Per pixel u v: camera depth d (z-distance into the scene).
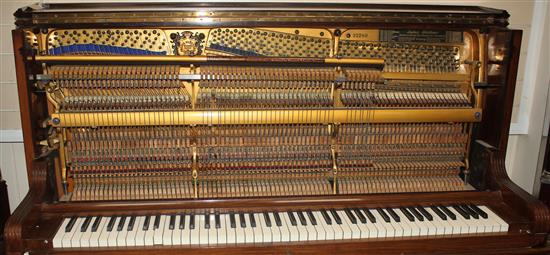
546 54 2.79
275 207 1.93
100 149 1.95
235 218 1.87
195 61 1.88
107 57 1.83
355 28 1.99
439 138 2.11
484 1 2.78
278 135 2.02
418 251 1.82
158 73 1.90
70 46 1.92
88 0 2.49
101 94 1.94
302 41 2.01
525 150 3.01
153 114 1.89
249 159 2.00
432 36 2.06
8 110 2.66
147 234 1.73
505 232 1.87
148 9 1.91
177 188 2.00
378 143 2.07
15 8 2.50
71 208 1.85
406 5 2.28
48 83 1.85
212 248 1.72
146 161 1.96
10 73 2.60
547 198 2.59
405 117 2.00
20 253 1.65
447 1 2.73
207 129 1.99
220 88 1.97
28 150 1.82
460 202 2.03
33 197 1.77
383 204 2.00
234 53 1.98
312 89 2.01
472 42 2.09
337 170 2.05
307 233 1.77
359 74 1.99
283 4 2.24
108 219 1.83
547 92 2.77
